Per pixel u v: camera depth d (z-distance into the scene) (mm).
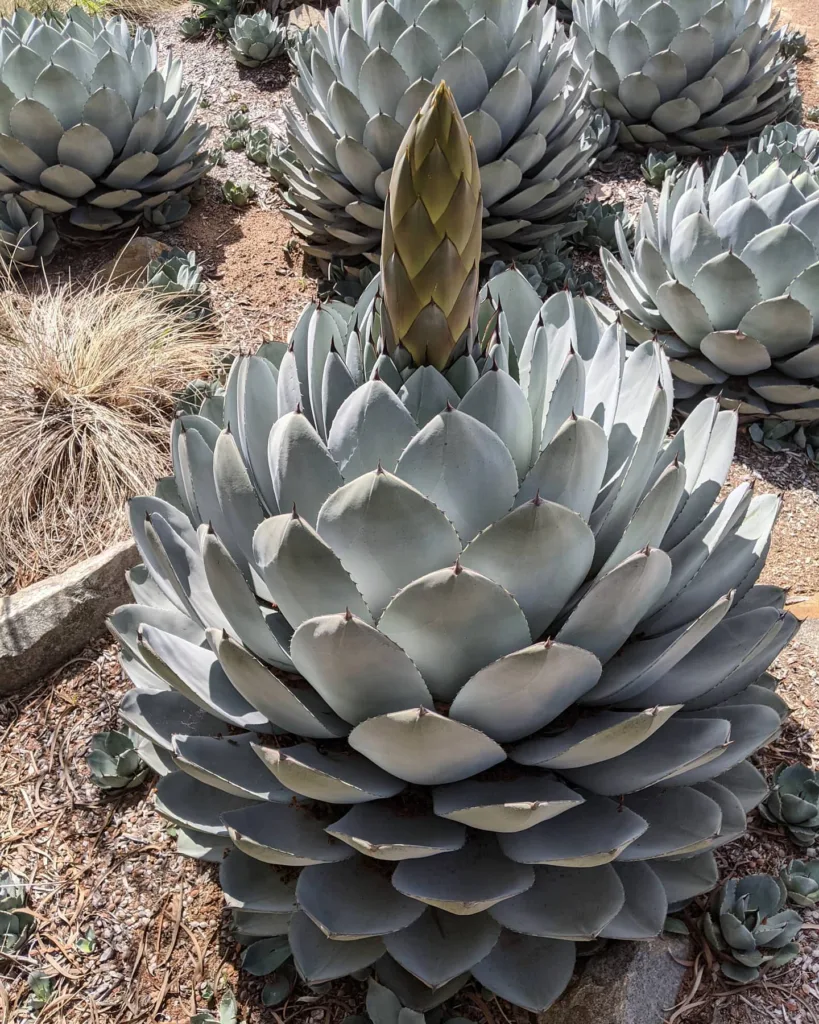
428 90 2111
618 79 2922
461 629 883
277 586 936
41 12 3578
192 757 1029
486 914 1017
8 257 2590
